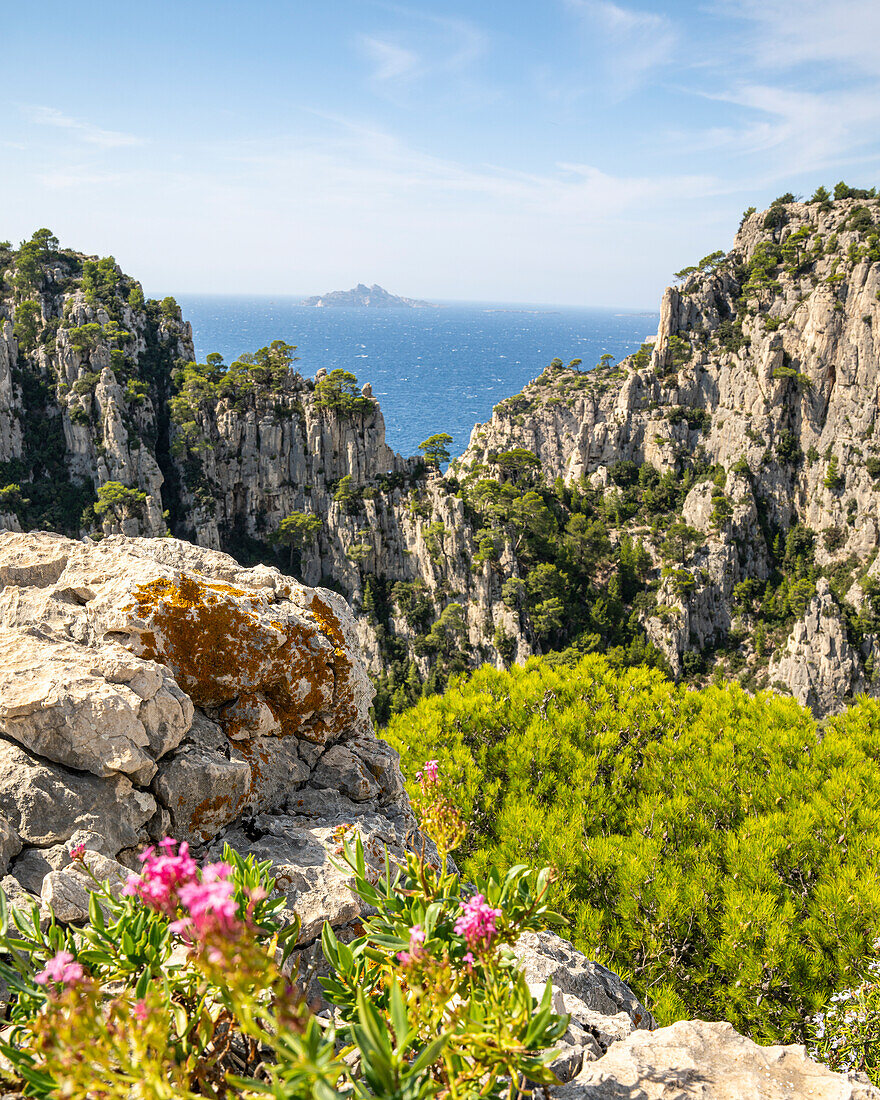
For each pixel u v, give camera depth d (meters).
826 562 134.75
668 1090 4.89
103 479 116.44
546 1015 3.61
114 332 127.94
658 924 12.77
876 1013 10.59
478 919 3.93
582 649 119.44
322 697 8.77
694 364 165.12
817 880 14.11
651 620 127.38
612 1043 6.30
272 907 4.64
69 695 6.54
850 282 139.50
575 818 15.13
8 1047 3.44
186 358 144.38
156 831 6.87
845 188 189.50
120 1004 3.44
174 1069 3.46
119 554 9.13
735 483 141.88
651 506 152.12
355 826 7.73
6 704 6.40
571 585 130.38
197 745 7.63
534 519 130.00
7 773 6.21
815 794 15.95
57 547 9.34
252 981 2.86
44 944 4.22
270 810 8.09
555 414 199.00
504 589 119.06
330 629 9.28
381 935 4.45
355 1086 3.06
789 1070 5.22
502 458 149.75
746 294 172.38
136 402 121.69
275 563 127.06
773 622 130.00
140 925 4.19
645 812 15.73
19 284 133.62
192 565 9.52
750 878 13.70
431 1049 3.08
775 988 12.30
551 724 18.59
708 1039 5.55
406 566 126.56
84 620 7.81
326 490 129.12
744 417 149.12
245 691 8.24
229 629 8.15
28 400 117.75
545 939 9.44
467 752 16.86
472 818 15.43
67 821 6.18
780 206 195.50
